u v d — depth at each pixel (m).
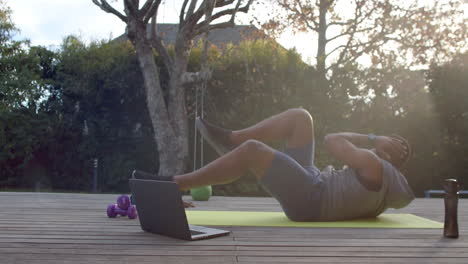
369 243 2.07
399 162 2.86
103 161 9.31
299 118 2.75
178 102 7.18
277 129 2.76
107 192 9.26
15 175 9.45
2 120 9.07
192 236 2.10
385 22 9.39
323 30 10.62
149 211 2.25
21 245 1.94
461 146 8.98
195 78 6.96
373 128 8.78
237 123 8.60
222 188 8.54
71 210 3.41
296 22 10.51
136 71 9.01
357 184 2.67
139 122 9.12
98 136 9.27
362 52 9.75
